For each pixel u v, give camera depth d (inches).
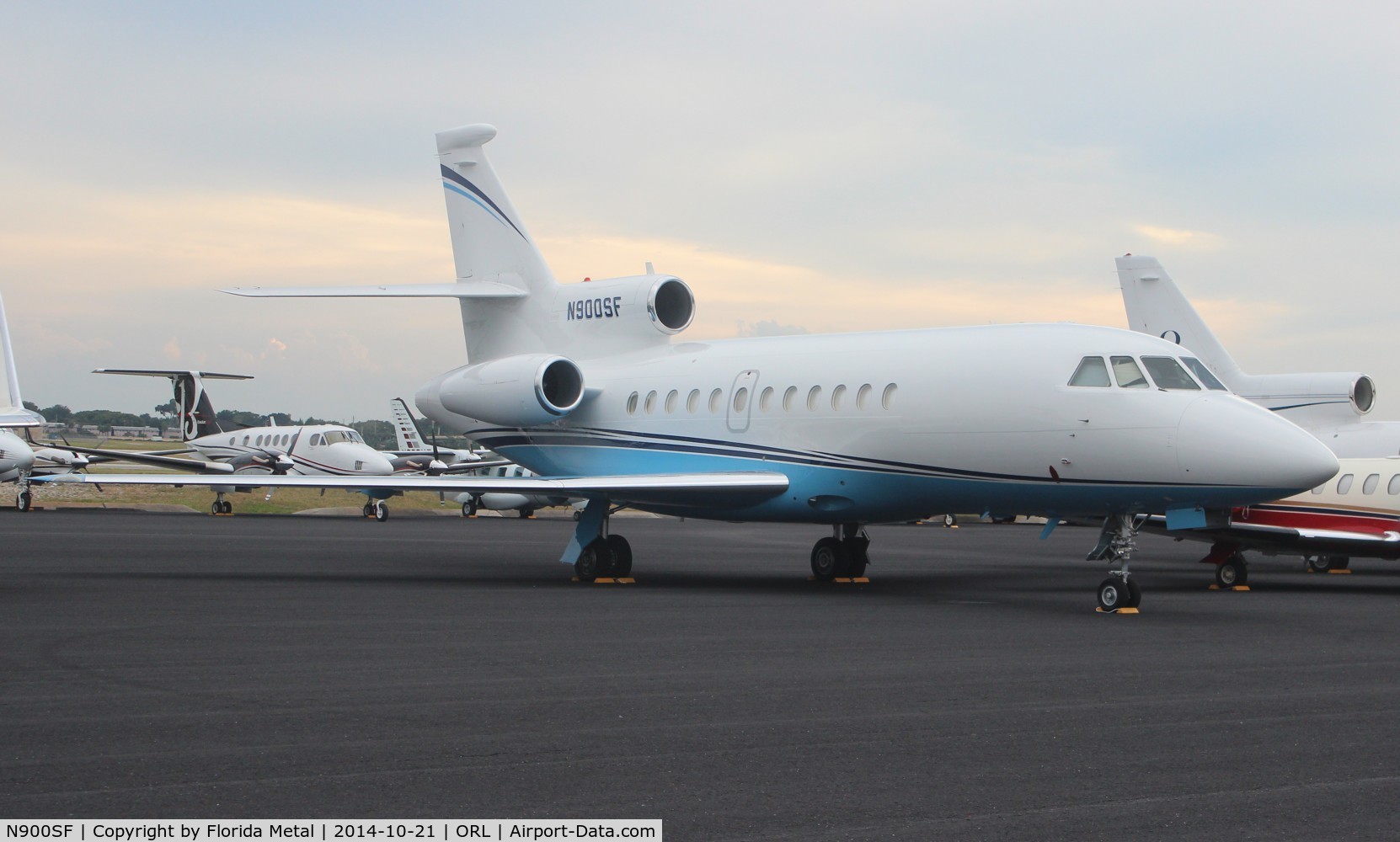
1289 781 271.1
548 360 844.6
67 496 2289.6
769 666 418.9
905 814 243.3
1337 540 815.1
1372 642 506.6
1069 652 462.6
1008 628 534.3
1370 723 334.0
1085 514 651.5
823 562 807.7
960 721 330.3
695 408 799.1
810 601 650.2
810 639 490.3
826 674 402.6
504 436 918.4
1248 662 444.5
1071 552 1181.1
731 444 775.1
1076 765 283.4
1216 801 254.4
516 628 517.0
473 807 244.8
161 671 397.1
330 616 557.3
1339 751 299.9
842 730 317.1
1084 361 637.9
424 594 666.8
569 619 553.3
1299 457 567.2
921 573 894.4
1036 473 645.9
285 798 249.3
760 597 671.8
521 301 942.4
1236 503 592.4
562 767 275.9
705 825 235.5
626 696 359.9
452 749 291.9
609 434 852.0
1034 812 245.8
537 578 786.8
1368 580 909.2
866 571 906.7
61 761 275.6
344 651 445.7
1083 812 246.1
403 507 2262.6
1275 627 557.9
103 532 1259.2
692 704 349.7
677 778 267.9
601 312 893.8
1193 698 368.5
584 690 370.0
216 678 384.8
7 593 647.8
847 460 714.8
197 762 276.2
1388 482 814.5
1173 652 467.5
